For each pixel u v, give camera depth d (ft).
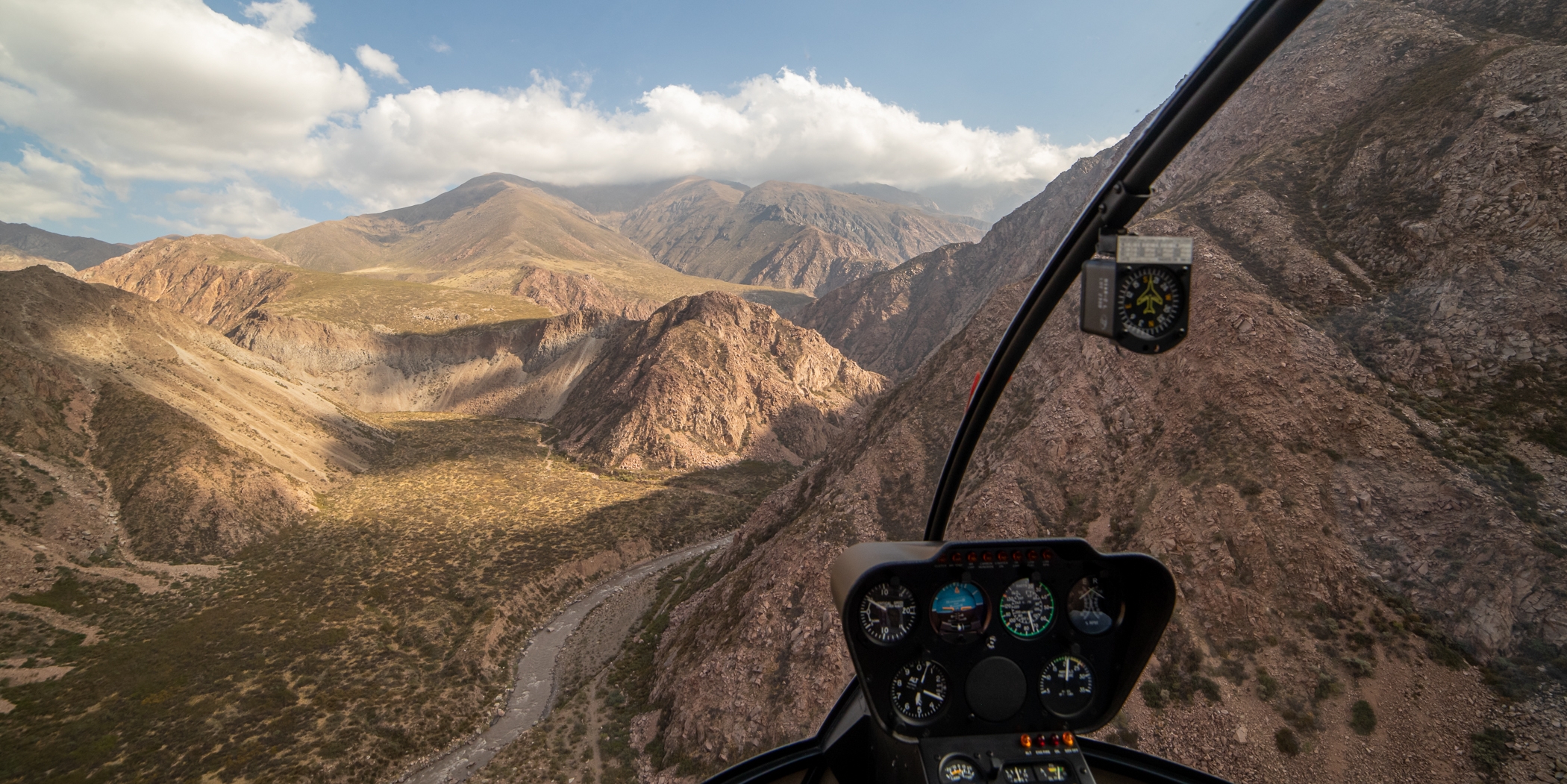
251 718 157.28
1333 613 82.89
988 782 12.62
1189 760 79.66
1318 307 111.14
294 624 203.72
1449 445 87.45
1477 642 74.43
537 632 217.15
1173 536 97.25
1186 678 85.20
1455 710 71.56
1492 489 81.46
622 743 137.18
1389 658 77.46
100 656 180.55
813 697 119.85
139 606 210.38
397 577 242.58
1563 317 89.66
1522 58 114.11
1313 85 158.92
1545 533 76.02
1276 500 92.32
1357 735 74.49
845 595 13.19
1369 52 153.38
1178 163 184.03
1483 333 94.12
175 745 146.41
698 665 141.08
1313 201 132.98
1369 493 88.53
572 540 282.77
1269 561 88.89
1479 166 106.93
